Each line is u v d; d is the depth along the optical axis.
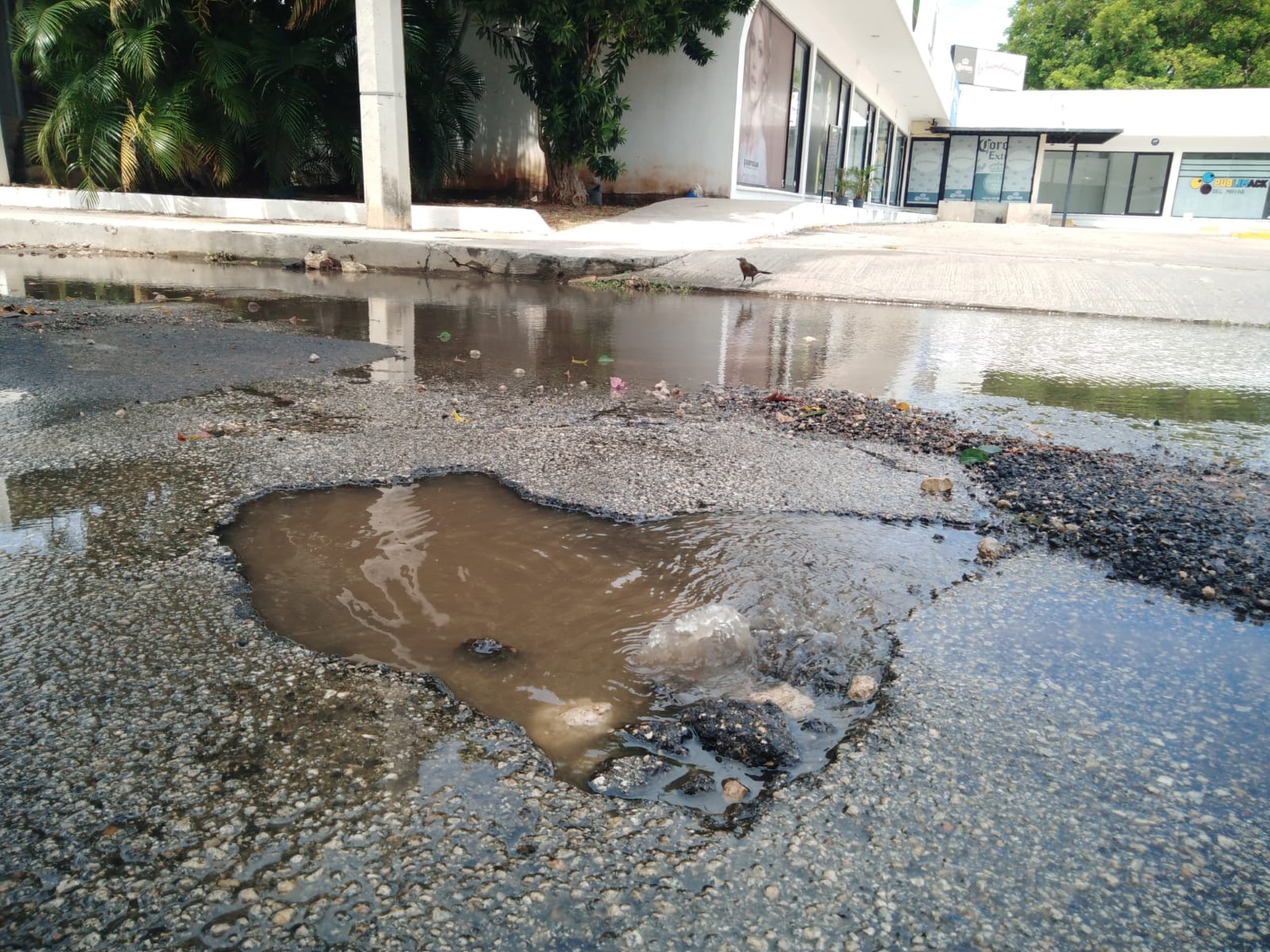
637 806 1.24
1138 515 2.47
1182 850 1.19
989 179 33.72
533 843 1.16
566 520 2.34
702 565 2.08
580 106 12.87
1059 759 1.38
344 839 1.15
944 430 3.38
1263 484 2.80
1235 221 29.55
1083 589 2.00
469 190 16.36
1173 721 1.49
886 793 1.28
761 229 11.93
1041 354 5.25
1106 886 1.12
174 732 1.37
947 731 1.45
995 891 1.11
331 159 14.23
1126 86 41.38
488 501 2.46
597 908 1.05
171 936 1.00
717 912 1.05
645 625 1.79
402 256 9.14
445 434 3.08
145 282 7.52
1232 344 5.78
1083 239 14.54
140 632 1.67
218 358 4.30
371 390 3.74
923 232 15.70
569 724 1.44
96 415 3.18
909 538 2.28
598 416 3.42
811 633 1.77
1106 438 3.39
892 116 29.27
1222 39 40.72
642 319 6.20
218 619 1.74
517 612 1.83
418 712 1.45
